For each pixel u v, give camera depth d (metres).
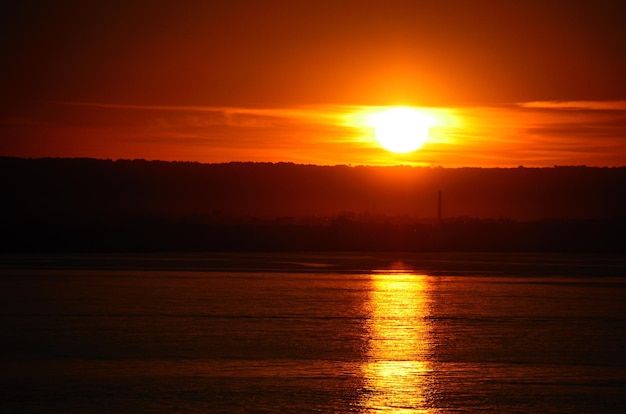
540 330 60.53
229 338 55.94
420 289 89.56
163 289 87.50
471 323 63.88
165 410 37.81
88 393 40.69
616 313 70.31
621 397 40.50
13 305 72.75
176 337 56.19
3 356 49.41
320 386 42.38
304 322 63.62
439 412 37.91
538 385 42.91
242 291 85.88
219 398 39.88
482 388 42.19
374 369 46.44
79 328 59.75
